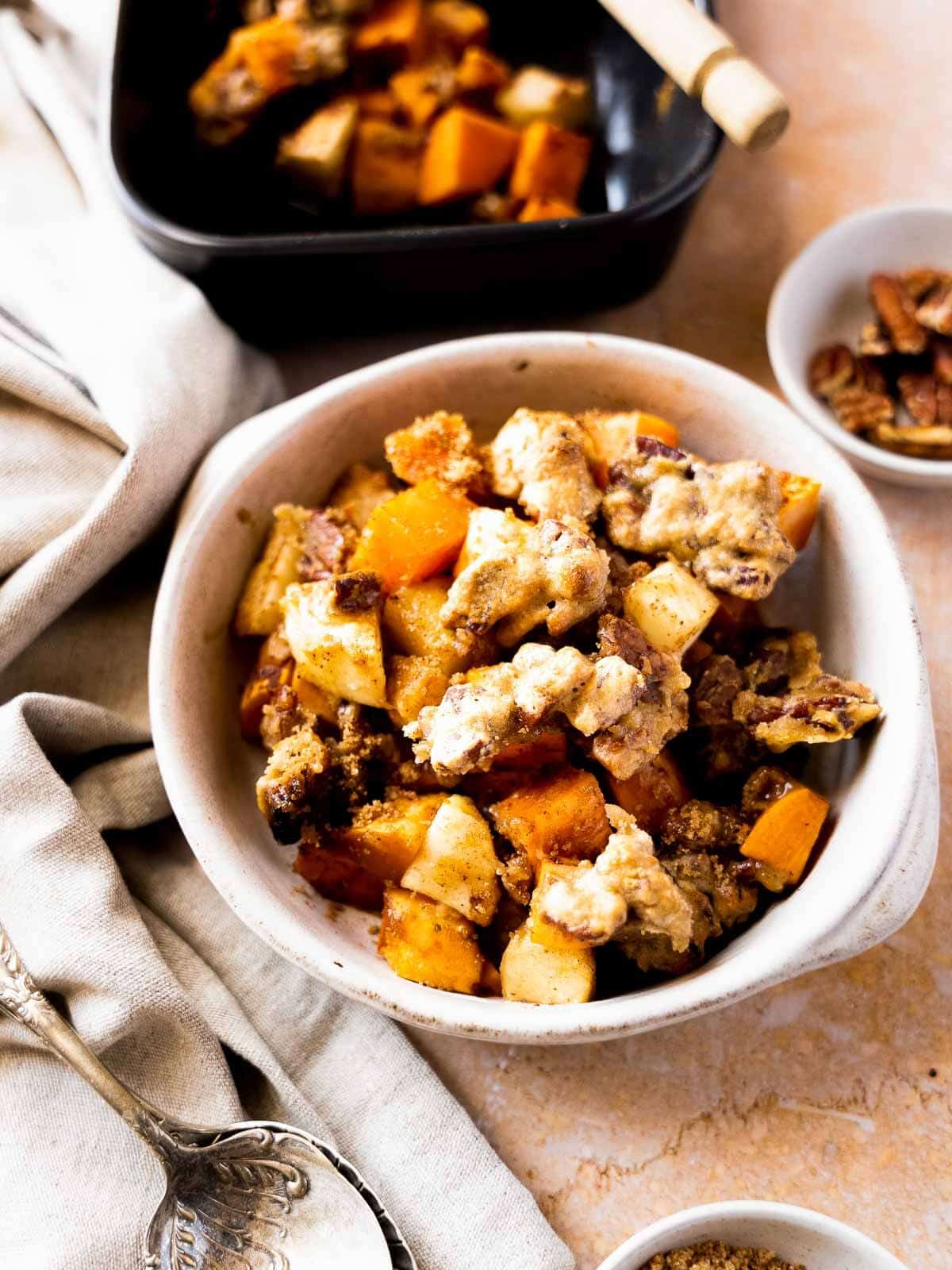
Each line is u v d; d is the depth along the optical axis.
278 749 0.46
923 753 0.43
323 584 0.46
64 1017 0.47
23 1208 0.45
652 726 0.44
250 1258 0.45
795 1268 0.45
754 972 0.41
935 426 0.54
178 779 0.44
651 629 0.45
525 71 0.58
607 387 0.50
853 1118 0.47
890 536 0.46
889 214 0.55
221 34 0.58
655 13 0.51
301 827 0.46
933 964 0.49
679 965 0.44
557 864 0.43
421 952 0.44
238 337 0.55
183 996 0.46
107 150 0.52
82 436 0.52
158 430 0.50
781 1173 0.47
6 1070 0.47
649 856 0.43
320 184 0.57
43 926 0.46
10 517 0.50
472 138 0.56
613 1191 0.47
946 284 0.55
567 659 0.43
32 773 0.47
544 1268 0.45
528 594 0.44
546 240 0.51
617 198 0.58
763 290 0.58
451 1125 0.47
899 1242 0.46
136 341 0.51
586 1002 0.43
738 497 0.46
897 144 0.59
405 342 0.57
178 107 0.57
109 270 0.53
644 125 0.57
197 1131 0.45
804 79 0.60
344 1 0.56
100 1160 0.46
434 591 0.46
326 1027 0.48
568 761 0.45
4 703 0.51
